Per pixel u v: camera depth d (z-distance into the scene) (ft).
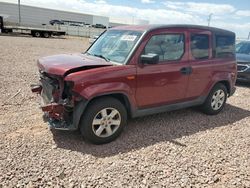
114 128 13.74
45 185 9.90
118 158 12.10
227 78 18.85
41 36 115.24
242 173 11.46
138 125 16.10
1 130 14.24
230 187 10.46
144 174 10.95
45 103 13.99
